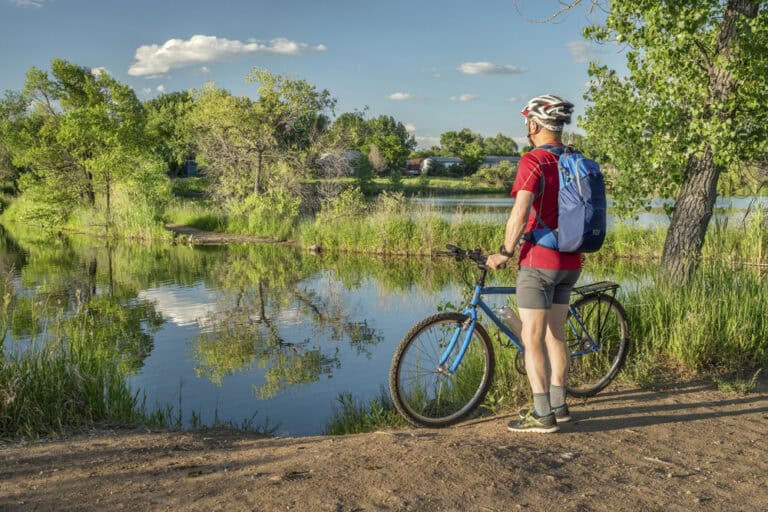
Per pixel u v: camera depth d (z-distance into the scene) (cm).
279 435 534
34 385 484
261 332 969
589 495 291
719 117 682
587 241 358
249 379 718
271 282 1480
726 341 561
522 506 278
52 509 280
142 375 736
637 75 721
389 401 580
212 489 299
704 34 701
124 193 2850
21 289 1372
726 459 341
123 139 2784
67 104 3039
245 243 2442
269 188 2938
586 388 473
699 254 705
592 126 782
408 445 354
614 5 700
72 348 582
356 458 334
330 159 3341
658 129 725
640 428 395
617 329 512
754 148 682
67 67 3008
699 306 600
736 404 446
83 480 320
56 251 2161
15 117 4100
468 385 493
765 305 605
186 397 653
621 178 763
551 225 367
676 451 353
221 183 3175
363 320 1054
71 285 1435
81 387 498
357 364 779
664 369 538
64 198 2919
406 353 424
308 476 310
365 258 1962
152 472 332
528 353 384
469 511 272
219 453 382
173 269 1714
